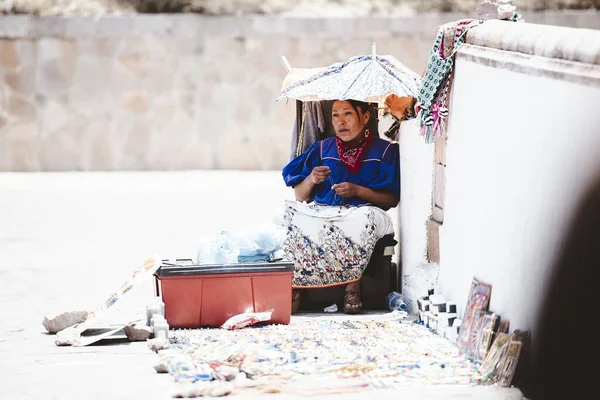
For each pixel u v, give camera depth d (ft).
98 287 62.39
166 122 122.72
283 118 123.54
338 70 57.98
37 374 42.01
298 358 43.42
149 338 48.01
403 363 42.50
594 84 34.32
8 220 89.15
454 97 48.01
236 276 50.72
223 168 123.54
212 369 41.55
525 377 39.29
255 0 128.57
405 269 56.08
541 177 38.29
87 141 122.31
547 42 38.37
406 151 55.98
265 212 93.45
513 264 40.83
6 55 120.67
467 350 43.42
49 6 124.36
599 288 34.35
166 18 121.70
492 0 48.34
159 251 74.90
